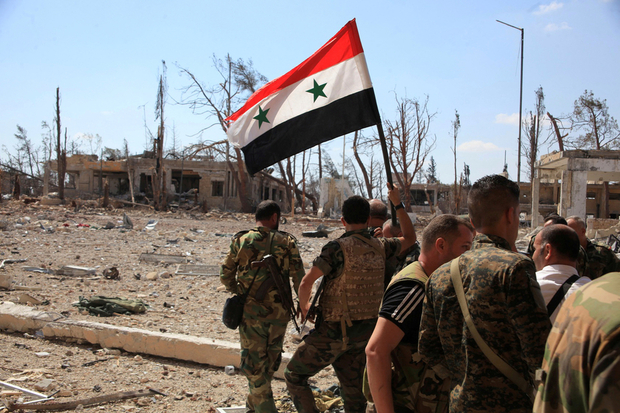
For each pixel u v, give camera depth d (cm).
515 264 170
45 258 1155
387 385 211
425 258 239
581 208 2192
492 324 171
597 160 2192
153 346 499
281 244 367
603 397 88
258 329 351
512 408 169
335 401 394
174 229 2155
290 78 442
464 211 4472
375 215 409
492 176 205
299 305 335
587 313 102
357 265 312
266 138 446
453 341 185
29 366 454
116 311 663
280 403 402
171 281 951
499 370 170
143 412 375
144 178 5338
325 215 4162
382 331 218
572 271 269
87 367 462
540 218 2586
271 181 5684
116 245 1478
